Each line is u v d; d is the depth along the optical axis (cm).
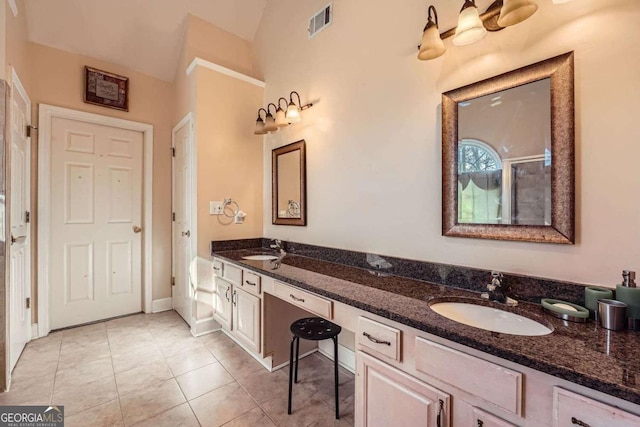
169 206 318
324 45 217
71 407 158
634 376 64
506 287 122
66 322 262
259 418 152
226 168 265
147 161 302
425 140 155
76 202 267
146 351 222
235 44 295
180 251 294
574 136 108
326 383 184
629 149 99
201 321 252
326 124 215
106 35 262
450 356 90
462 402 87
